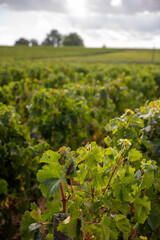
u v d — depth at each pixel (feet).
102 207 5.60
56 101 18.08
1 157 12.11
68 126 17.72
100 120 21.22
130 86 34.24
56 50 252.01
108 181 5.47
